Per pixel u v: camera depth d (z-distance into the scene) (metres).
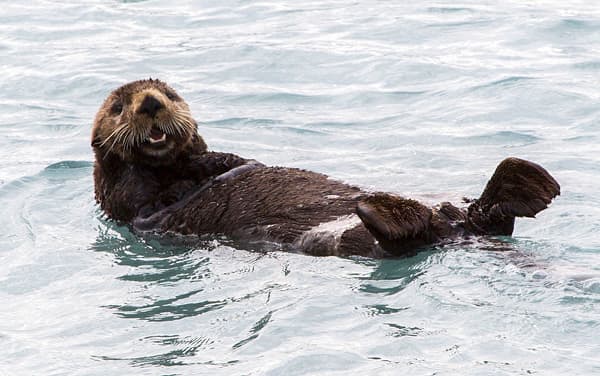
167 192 12.03
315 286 9.72
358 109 16.12
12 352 8.94
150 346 8.91
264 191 11.37
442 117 15.62
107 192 12.30
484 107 15.81
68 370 8.55
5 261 11.21
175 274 10.59
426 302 9.12
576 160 13.75
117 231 12.06
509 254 9.79
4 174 13.96
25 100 17.06
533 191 9.91
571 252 10.52
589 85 16.38
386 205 9.73
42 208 12.84
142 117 11.63
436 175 13.51
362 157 14.30
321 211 10.80
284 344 8.65
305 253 10.54
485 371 7.95
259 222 11.03
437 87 16.73
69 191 13.40
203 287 10.13
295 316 9.10
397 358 8.24
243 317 9.27
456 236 10.09
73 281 10.55
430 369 8.04
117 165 12.18
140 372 8.43
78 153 14.82
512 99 16.00
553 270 9.37
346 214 10.65
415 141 14.77
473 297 9.12
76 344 9.05
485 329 8.59
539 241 10.89
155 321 9.41
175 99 12.27
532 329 8.51
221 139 15.15
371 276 9.84
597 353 8.11
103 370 8.51
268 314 9.23
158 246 11.56
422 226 9.69
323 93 16.84
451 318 8.82
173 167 12.11
